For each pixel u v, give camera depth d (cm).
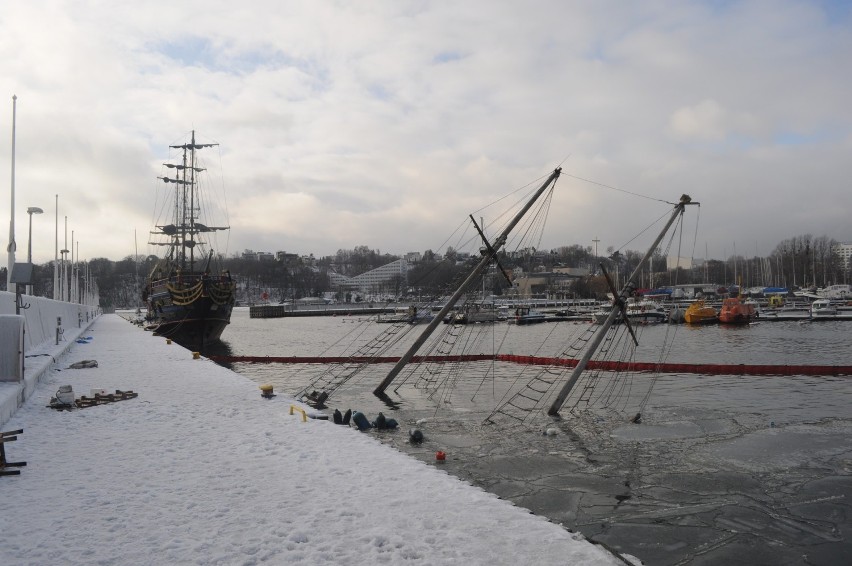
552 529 827
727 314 9531
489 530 821
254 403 1891
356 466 1149
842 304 13288
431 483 1038
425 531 816
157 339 5338
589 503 1388
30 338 3164
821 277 19800
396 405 2703
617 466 1677
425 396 2945
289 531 817
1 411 1517
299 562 719
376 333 9812
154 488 1011
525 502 1401
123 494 979
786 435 2006
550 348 6000
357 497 962
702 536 1196
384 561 721
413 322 3516
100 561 723
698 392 2945
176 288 7144
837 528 1225
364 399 2877
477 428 2183
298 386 3478
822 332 7969
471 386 3278
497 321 11269
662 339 7044
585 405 2627
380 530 818
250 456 1229
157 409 1778
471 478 1588
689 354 5312
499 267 2906
